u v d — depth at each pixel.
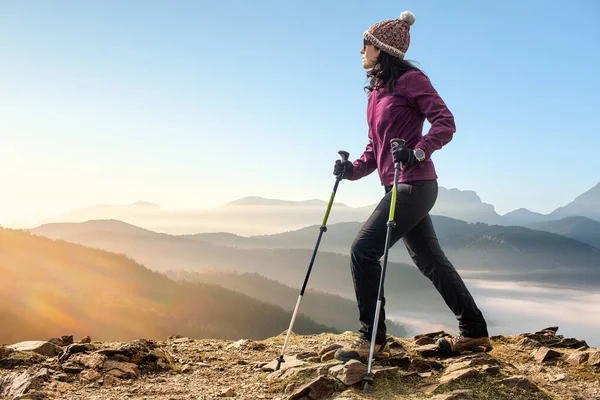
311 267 4.14
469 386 3.43
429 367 3.95
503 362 4.14
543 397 3.36
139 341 4.49
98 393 3.49
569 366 4.33
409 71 4.01
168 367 4.23
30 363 3.98
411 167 3.90
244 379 3.96
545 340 5.32
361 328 3.96
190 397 3.45
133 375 3.94
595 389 3.72
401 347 4.69
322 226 4.25
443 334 5.47
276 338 5.68
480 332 4.29
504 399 3.30
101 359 4.00
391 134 4.06
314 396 3.39
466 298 4.27
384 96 4.12
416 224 4.01
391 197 3.91
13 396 3.33
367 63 4.19
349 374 3.52
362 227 4.02
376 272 3.91
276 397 3.46
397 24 4.04
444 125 3.79
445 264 4.27
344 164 4.41
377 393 3.38
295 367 3.92
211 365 4.40
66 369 3.84
